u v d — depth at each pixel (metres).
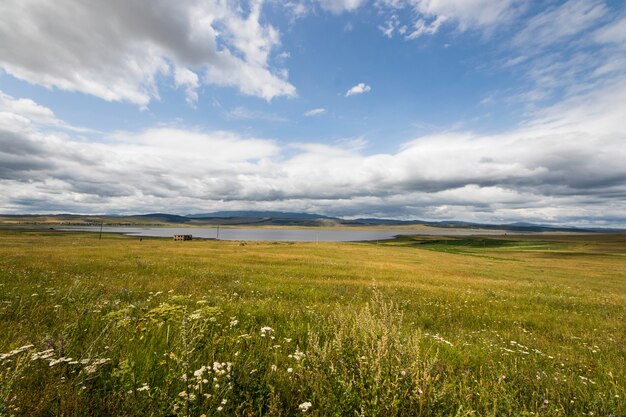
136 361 3.85
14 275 12.36
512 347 7.09
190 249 46.44
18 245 39.31
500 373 4.51
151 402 2.91
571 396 4.09
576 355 6.76
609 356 6.84
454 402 3.22
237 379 3.24
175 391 3.08
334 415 2.84
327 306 10.00
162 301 8.98
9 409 2.56
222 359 4.04
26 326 5.20
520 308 13.07
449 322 9.54
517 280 28.59
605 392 4.18
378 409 2.81
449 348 6.08
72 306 6.84
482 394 3.45
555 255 80.94
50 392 2.86
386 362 3.27
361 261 39.69
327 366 3.43
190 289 12.15
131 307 6.89
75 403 2.70
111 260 22.16
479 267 42.19
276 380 3.53
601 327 10.19
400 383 3.06
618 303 15.84
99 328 5.23
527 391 4.16
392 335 3.70
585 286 26.47
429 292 15.43
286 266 26.66
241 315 7.44
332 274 22.50
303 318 7.65
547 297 16.42
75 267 16.78
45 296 8.13
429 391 3.01
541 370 5.18
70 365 3.28
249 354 4.18
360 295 13.09
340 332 3.99
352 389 3.06
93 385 3.23
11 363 3.33
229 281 15.48
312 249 64.75
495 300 14.45
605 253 90.62
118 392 3.03
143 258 26.02
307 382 3.33
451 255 69.62
